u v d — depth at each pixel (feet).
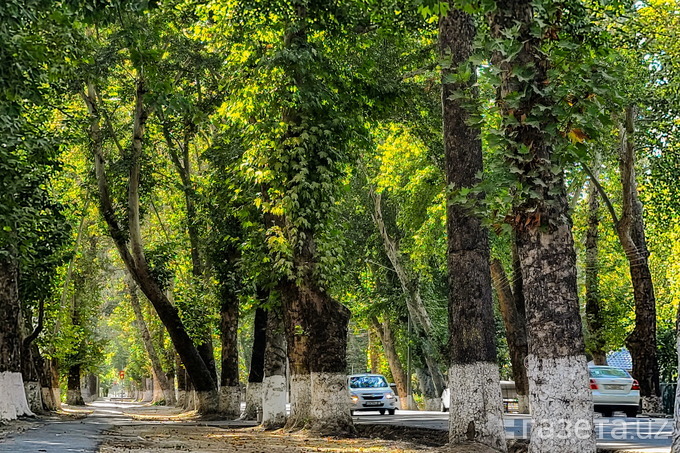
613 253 168.86
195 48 124.36
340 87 94.12
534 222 41.57
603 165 145.79
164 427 110.42
